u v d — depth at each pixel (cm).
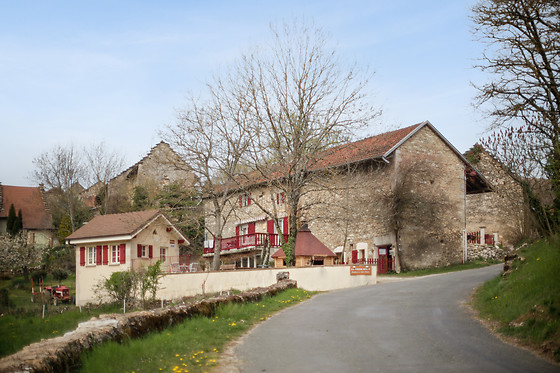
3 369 782
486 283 2002
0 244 4225
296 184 2964
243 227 4559
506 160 2064
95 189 5959
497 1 1723
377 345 1195
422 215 3572
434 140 3747
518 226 2467
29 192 5928
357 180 3634
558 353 1020
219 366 1041
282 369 1015
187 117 3288
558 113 1675
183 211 3812
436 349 1138
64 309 3127
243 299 1823
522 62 1731
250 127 3017
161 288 2939
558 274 1322
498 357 1053
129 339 1123
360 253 3694
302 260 2989
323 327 1444
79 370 927
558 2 1636
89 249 3725
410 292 2120
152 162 5575
